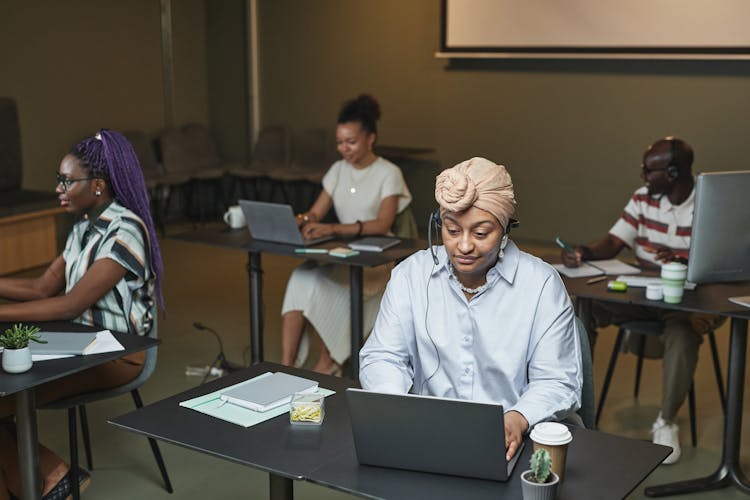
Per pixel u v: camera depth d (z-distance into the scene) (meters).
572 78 6.95
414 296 2.18
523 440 1.93
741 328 3.00
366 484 1.75
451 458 1.76
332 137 8.11
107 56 7.65
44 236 6.39
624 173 6.86
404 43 7.59
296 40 8.11
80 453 3.43
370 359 2.20
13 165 6.53
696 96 6.51
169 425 2.02
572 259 3.47
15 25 6.93
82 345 2.54
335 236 4.04
